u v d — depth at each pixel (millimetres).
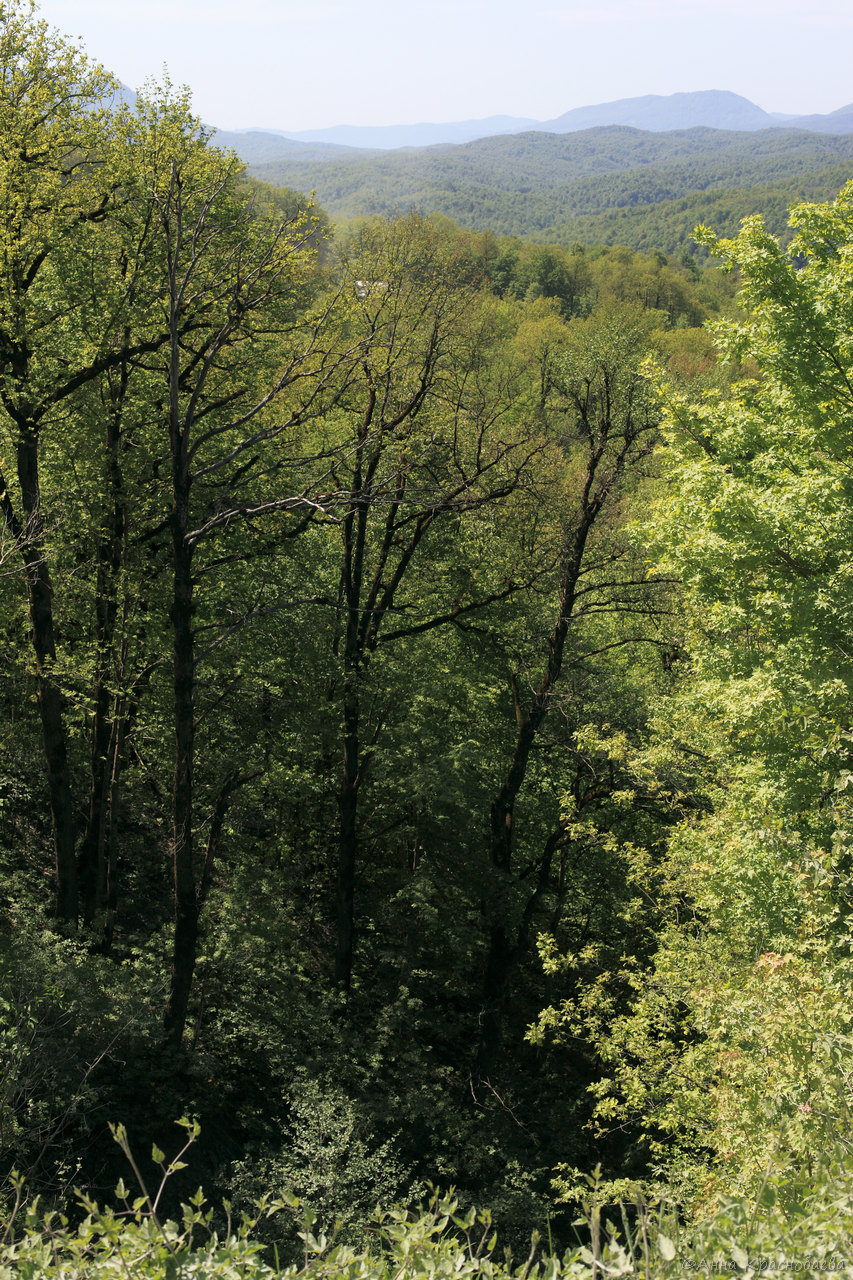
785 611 12344
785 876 10336
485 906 20000
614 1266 3621
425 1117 16000
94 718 17172
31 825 19172
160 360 16891
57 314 14867
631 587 19781
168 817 19953
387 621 21500
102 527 16266
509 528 19406
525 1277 3695
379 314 17688
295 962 17812
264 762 18500
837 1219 3736
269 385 17781
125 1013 12578
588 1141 18484
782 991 7117
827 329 13148
